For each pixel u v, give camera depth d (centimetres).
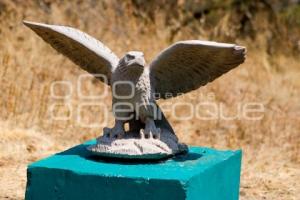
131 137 746
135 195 674
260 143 1285
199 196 695
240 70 1770
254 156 1210
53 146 1186
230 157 796
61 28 750
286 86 1770
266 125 1384
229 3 2161
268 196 1012
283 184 1073
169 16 1939
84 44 745
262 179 1091
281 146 1279
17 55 1470
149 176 672
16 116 1268
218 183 757
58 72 1452
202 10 2108
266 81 1770
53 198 709
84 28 1677
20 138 1174
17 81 1369
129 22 1772
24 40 1553
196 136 1313
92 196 691
